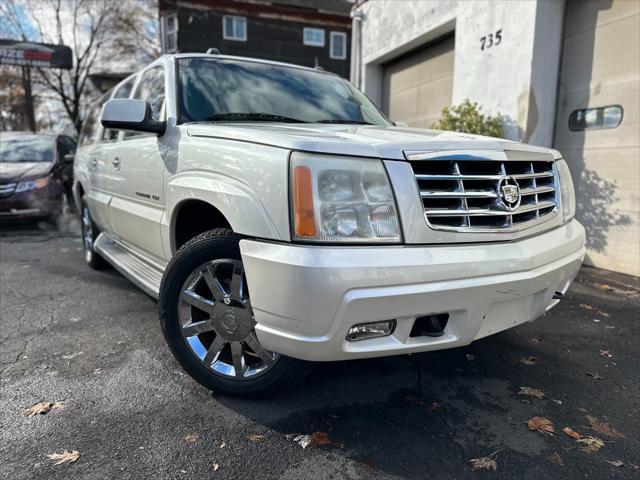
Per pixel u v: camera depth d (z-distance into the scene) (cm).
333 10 2359
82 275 482
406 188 194
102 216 419
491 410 240
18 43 2003
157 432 216
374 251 187
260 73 342
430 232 196
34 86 2530
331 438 214
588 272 506
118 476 188
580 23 528
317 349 190
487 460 201
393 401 247
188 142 255
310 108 333
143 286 309
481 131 569
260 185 200
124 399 243
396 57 883
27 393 249
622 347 317
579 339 329
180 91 296
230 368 240
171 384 259
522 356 303
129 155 333
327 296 181
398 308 188
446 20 686
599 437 219
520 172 233
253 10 2153
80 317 360
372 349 195
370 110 374
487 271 201
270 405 240
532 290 219
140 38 2434
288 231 189
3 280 462
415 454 204
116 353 298
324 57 2314
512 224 216
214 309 236
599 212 520
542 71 543
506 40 568
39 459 197
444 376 275
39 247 628
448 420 231
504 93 576
